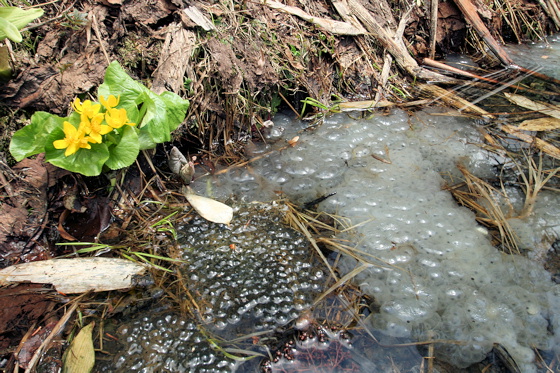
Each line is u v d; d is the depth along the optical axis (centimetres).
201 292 45
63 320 42
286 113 70
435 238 51
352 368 39
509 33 93
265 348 41
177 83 58
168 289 46
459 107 72
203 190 57
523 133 66
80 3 58
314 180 60
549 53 89
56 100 53
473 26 84
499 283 47
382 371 39
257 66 63
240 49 63
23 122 52
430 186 58
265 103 66
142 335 42
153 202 54
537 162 61
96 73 54
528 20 93
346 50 74
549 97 74
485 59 86
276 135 67
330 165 62
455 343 42
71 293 44
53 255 48
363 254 50
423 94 75
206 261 48
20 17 50
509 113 70
